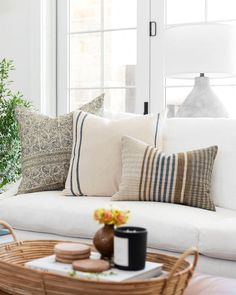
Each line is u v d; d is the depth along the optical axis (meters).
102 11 3.89
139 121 2.56
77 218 2.13
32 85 3.92
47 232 2.24
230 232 1.79
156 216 1.99
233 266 1.81
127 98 3.83
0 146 3.25
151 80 3.71
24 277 1.18
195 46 2.85
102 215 1.30
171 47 2.94
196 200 2.22
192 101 2.97
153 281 1.11
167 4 3.68
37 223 2.24
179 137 2.55
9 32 4.00
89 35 3.94
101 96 2.86
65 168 2.61
